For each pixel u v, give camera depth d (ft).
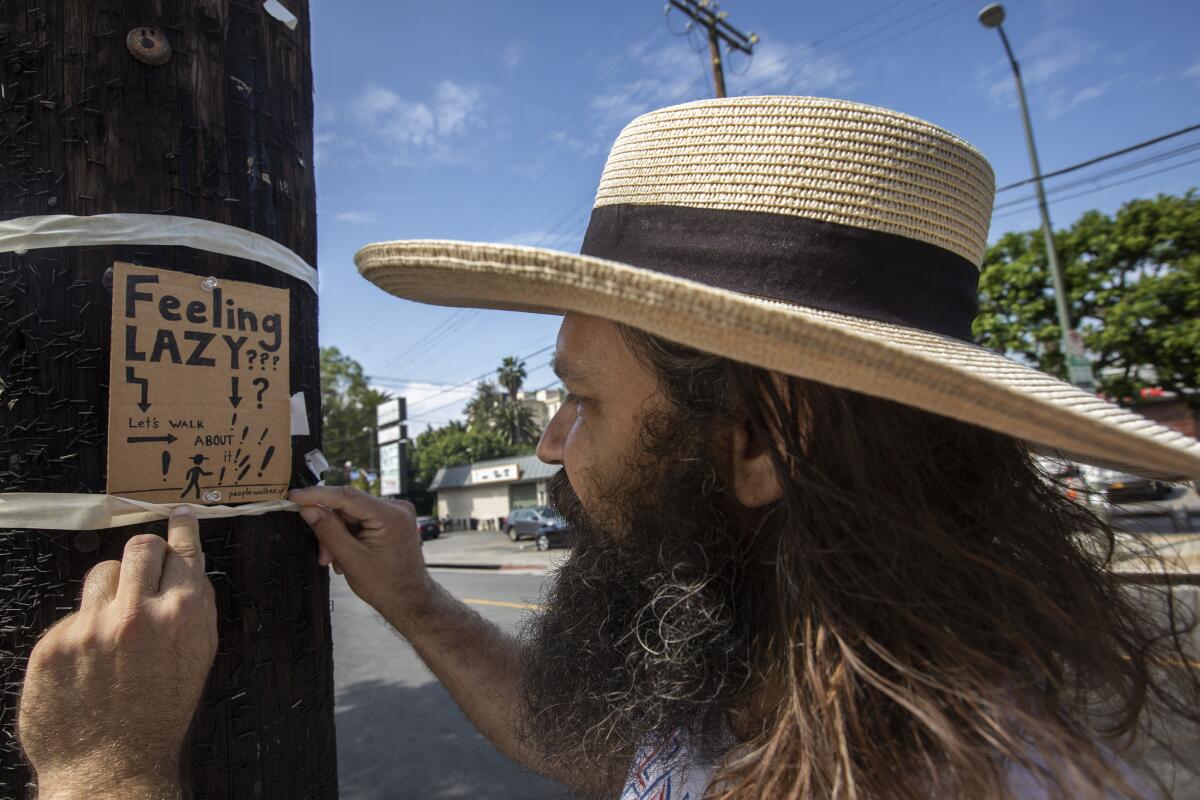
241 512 2.94
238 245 2.97
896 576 2.12
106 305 2.66
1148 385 43.52
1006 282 45.70
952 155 2.53
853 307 2.31
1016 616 2.15
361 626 29.43
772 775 2.13
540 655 3.67
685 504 2.52
